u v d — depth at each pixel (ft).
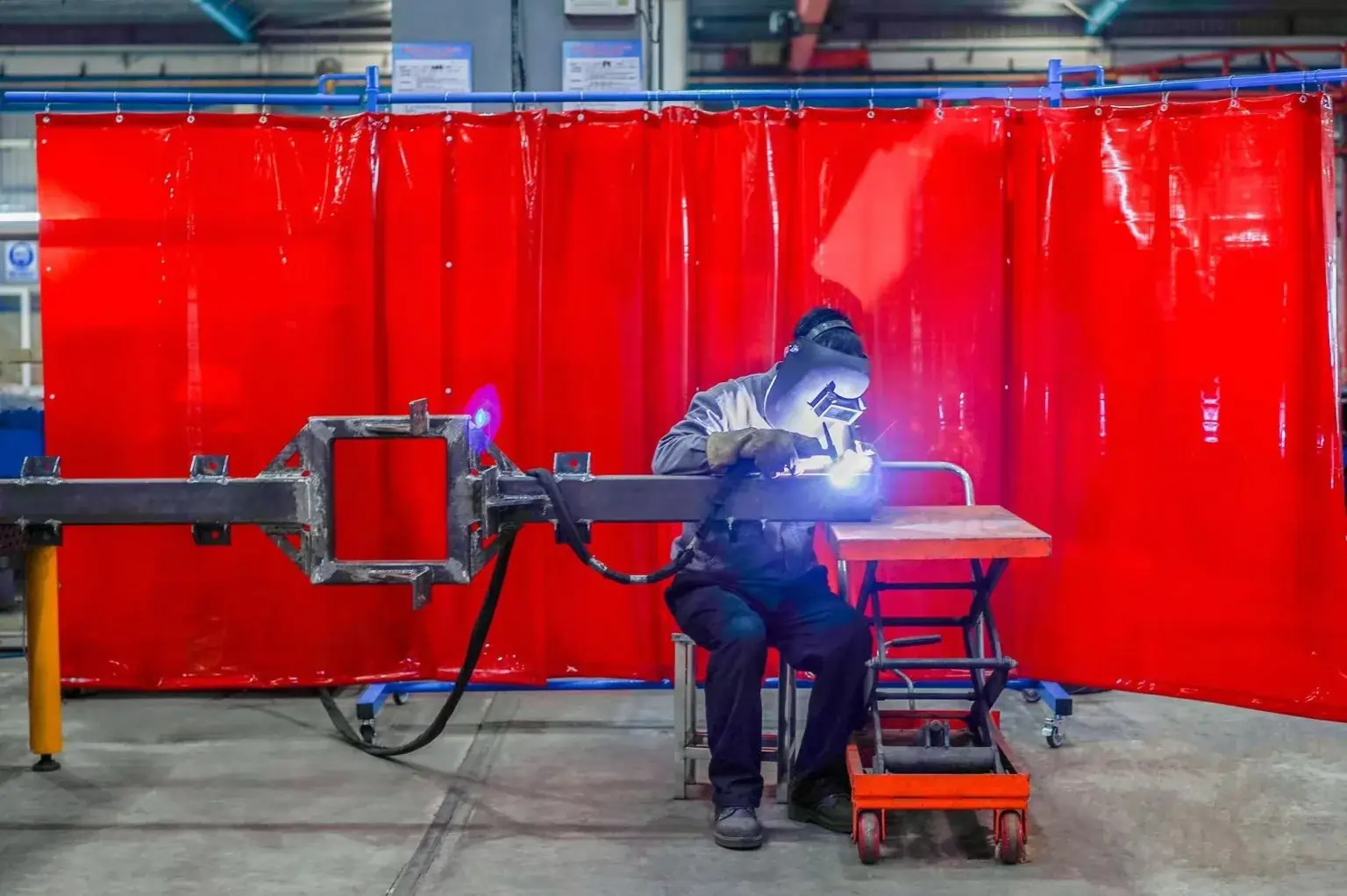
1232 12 34.24
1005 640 11.10
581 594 11.22
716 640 8.30
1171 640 10.73
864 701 8.59
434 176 10.96
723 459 7.26
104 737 10.86
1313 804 9.04
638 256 10.89
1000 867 7.86
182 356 11.00
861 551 7.11
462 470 7.07
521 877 7.73
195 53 35.45
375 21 35.22
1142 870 7.82
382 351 11.12
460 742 10.71
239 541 11.16
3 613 16.94
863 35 35.17
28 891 7.52
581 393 11.03
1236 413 10.46
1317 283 10.36
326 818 8.81
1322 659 10.42
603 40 14.21
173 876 7.75
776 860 8.00
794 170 10.88
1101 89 10.90
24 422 17.53
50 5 33.60
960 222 10.72
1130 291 10.69
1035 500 11.01
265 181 10.96
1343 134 26.48
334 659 11.25
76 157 10.91
